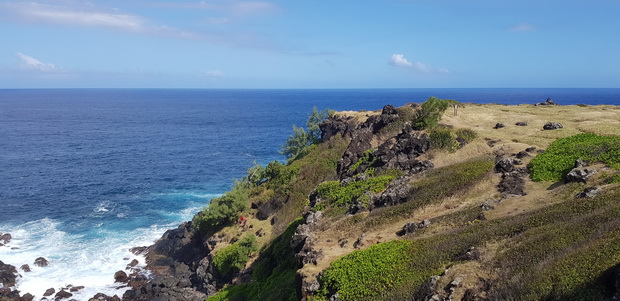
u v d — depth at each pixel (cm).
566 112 6253
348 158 6075
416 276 2366
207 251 5900
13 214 7488
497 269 2073
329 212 4288
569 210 2481
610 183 2845
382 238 3200
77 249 6206
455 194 3594
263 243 5434
